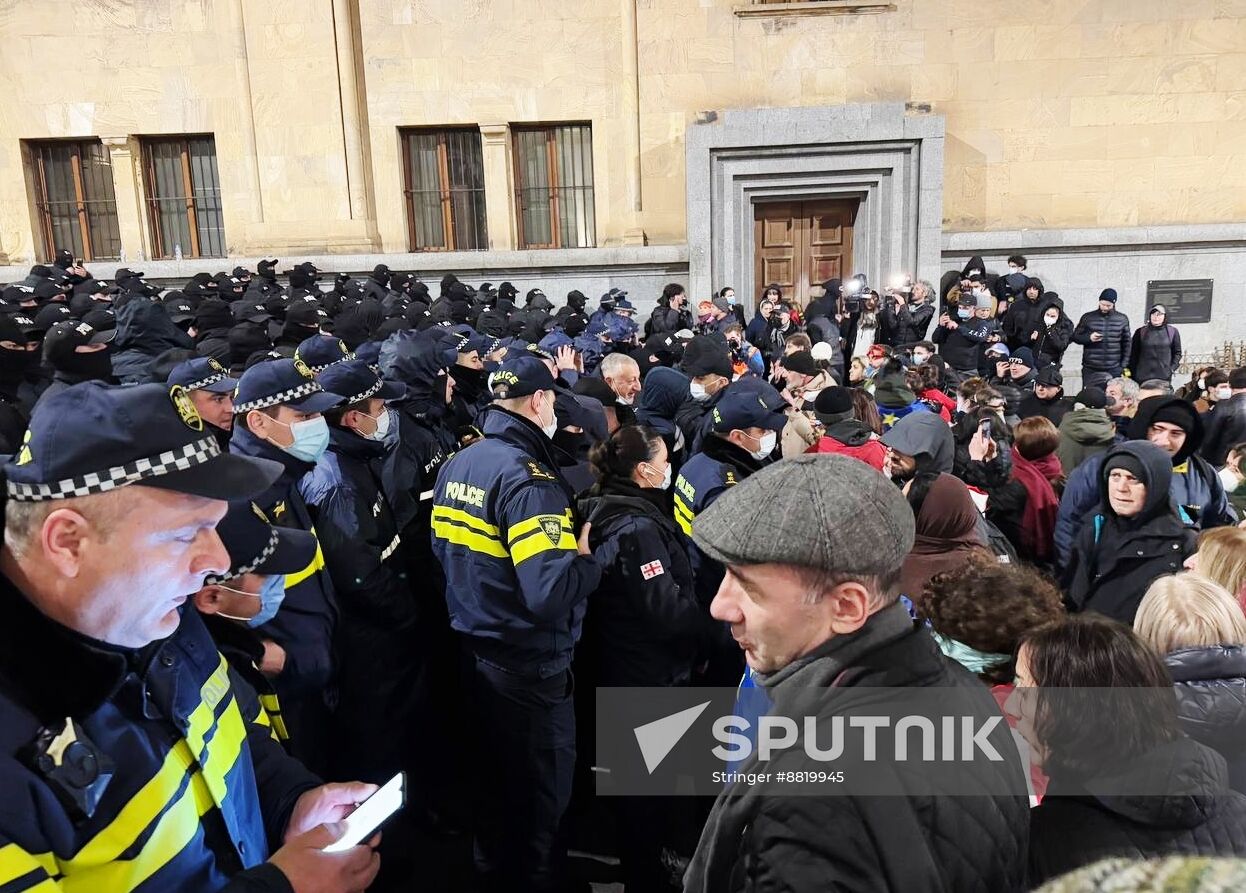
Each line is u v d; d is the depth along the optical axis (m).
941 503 2.59
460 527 2.54
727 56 11.45
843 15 11.24
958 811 0.99
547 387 2.65
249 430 2.31
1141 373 9.88
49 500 1.06
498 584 2.51
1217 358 11.27
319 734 2.56
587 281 12.08
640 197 11.91
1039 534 3.72
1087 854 1.34
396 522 2.89
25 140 12.10
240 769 1.42
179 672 1.28
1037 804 1.48
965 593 1.93
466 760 3.44
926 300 10.41
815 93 11.45
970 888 0.98
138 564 1.12
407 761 3.21
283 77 11.73
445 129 12.13
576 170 12.20
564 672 2.63
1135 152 11.26
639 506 2.77
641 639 2.72
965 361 9.93
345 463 2.66
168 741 1.24
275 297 7.68
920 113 11.28
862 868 0.92
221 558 1.24
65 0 11.66
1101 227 11.38
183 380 2.74
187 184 12.36
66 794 1.05
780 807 0.97
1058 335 10.00
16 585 1.09
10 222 12.24
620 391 5.34
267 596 1.95
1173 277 11.43
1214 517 3.58
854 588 1.07
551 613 2.37
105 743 1.14
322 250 12.05
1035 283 10.23
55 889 1.02
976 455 3.86
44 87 11.88
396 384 3.10
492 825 2.79
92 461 1.07
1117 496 2.99
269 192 11.99
